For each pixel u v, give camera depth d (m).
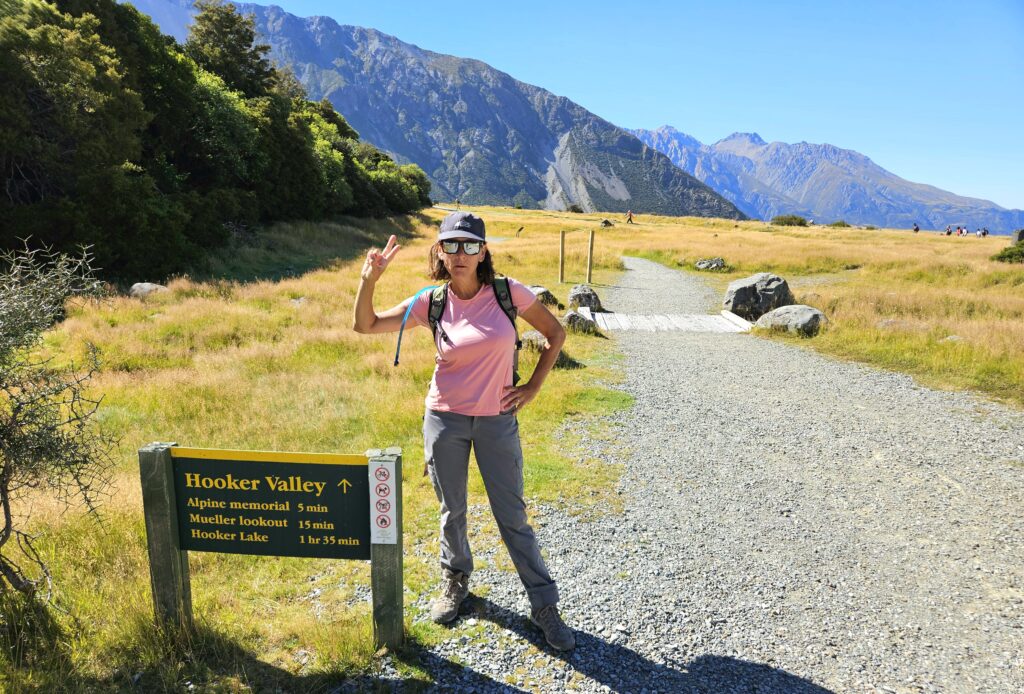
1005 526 4.76
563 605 3.50
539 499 4.98
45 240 15.71
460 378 2.81
